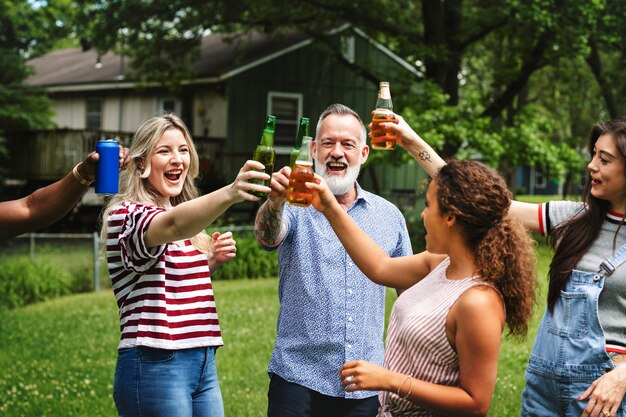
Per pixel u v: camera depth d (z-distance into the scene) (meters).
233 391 6.55
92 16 19.89
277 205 3.21
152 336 3.17
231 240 3.61
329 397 3.52
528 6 16.06
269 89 22.09
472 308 2.51
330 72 23.22
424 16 18.52
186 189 3.61
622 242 3.14
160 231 2.98
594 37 17.11
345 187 3.65
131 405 3.20
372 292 3.62
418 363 2.66
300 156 2.96
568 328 3.14
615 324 3.09
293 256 3.59
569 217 3.32
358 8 18.52
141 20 19.50
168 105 23.41
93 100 25.72
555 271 3.22
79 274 13.33
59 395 6.48
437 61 17.95
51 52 34.53
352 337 3.53
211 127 22.09
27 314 10.85
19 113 21.02
